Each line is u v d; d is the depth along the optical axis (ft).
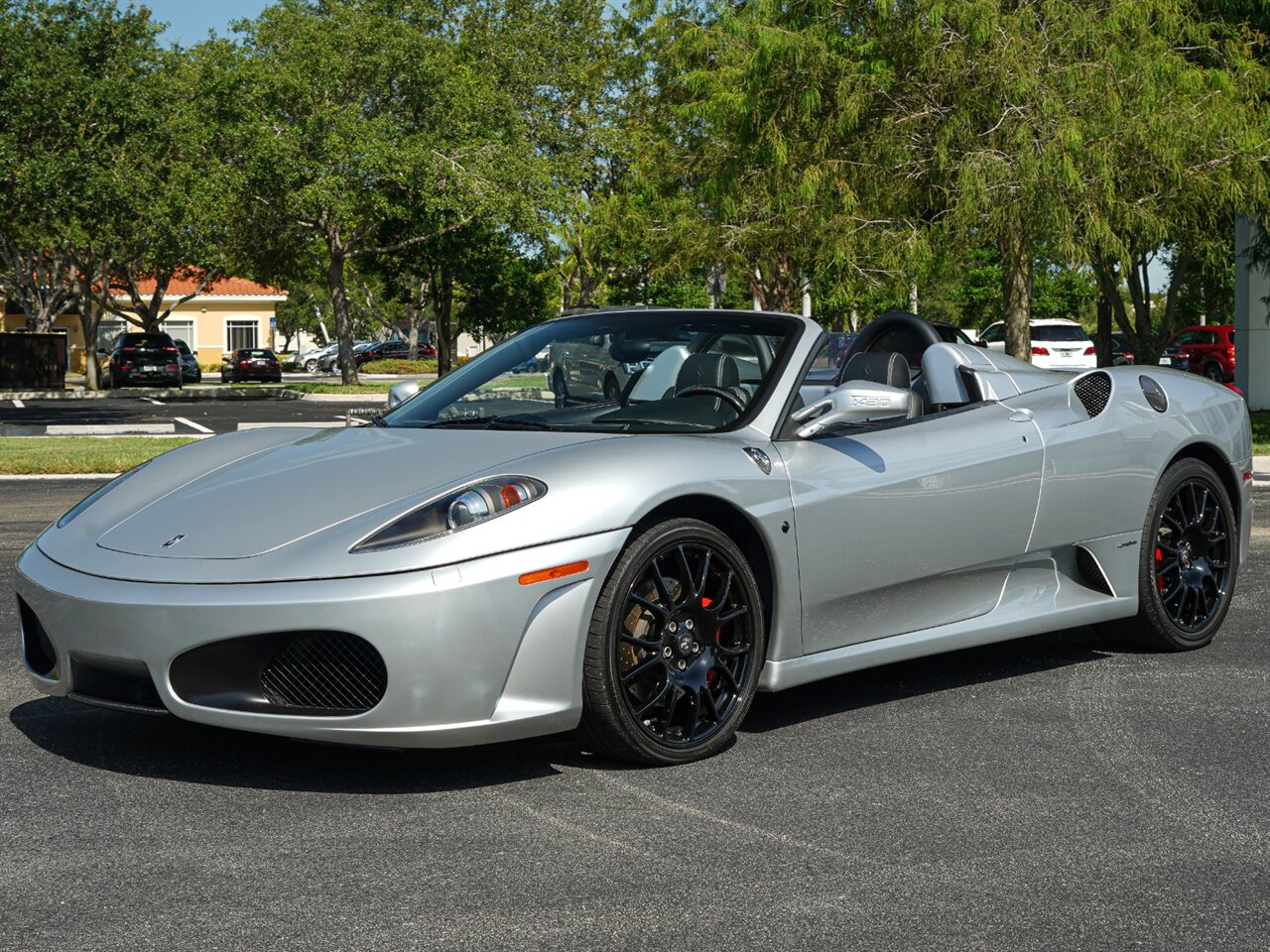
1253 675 16.08
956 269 60.75
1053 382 16.66
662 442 12.89
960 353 16.34
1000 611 15.75
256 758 12.70
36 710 14.40
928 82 55.83
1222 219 70.85
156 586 11.53
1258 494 36.14
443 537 11.40
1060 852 10.34
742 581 12.95
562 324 15.83
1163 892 9.55
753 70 57.67
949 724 13.98
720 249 72.84
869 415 13.62
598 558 11.83
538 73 133.80
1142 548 16.85
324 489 12.52
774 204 63.52
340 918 9.05
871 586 14.17
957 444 15.03
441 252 129.49
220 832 10.73
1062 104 52.03
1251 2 61.72
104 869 9.95
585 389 14.70
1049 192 51.85
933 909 9.23
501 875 9.85
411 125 116.78
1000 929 8.90
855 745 13.21
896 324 17.80
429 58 114.83
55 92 86.69
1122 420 16.65
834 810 11.29
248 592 11.20
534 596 11.52
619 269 129.49
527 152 122.11
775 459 13.43
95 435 63.87
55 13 90.43
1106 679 15.92
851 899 9.40
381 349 230.27
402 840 10.57
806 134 59.98
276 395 120.47
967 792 11.76
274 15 118.01
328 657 11.39
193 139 107.04
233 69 110.93
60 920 9.01
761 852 10.32
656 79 95.40
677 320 15.19
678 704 12.86
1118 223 54.60
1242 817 11.14
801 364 14.47
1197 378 18.35
